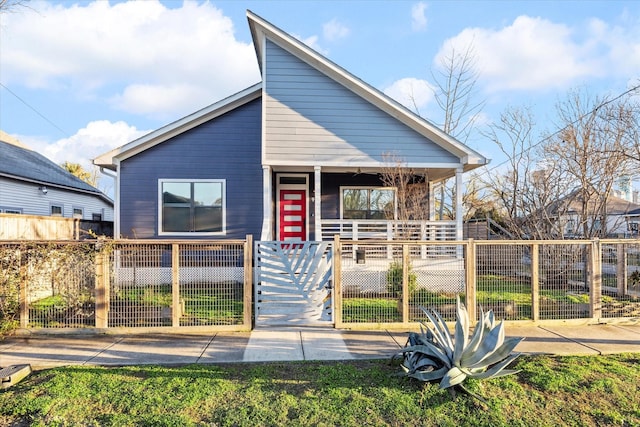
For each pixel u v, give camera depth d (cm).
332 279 688
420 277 902
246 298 651
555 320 668
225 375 440
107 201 2223
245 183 1092
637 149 1088
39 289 623
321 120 981
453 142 986
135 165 1070
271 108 973
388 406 368
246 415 352
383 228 1126
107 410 361
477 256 729
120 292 659
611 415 358
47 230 1013
